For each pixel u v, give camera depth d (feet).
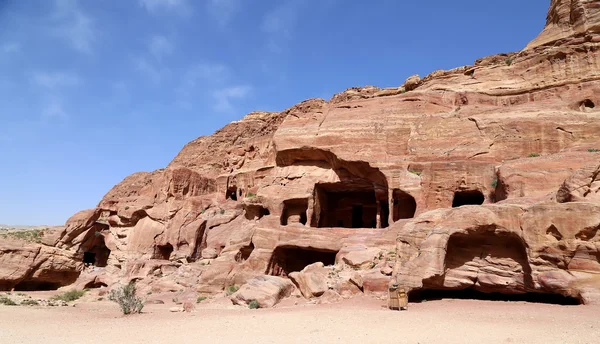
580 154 89.25
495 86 130.21
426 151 113.29
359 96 179.52
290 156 137.90
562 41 122.31
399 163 114.32
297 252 123.34
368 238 101.40
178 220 183.01
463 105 124.26
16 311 87.56
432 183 106.63
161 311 88.33
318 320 57.82
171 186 191.62
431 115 120.98
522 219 70.33
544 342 38.32
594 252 63.31
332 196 144.56
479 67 138.92
